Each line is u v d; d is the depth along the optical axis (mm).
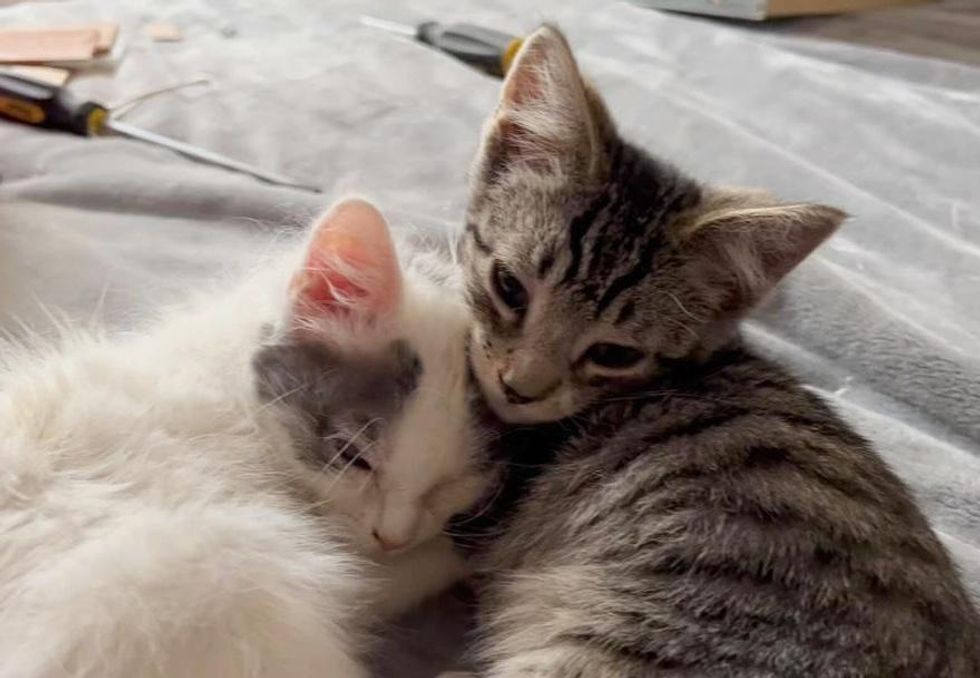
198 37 514
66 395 256
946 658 223
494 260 304
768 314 368
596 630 240
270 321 283
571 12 562
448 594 290
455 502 284
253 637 219
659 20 559
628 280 290
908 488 277
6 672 202
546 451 291
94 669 205
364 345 278
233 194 394
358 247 271
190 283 349
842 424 276
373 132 451
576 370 292
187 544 223
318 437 271
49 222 379
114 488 235
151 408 259
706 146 444
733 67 520
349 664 240
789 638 222
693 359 295
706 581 235
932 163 453
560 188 300
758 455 257
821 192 422
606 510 264
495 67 508
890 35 598
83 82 464
